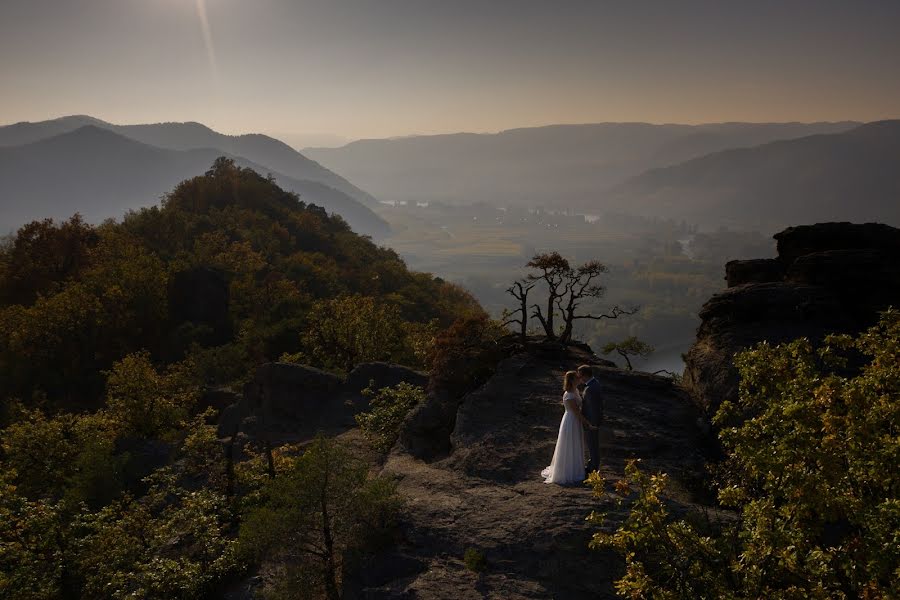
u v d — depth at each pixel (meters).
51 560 19.98
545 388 19.05
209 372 63.00
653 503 8.41
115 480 27.16
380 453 21.39
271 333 70.69
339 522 14.04
